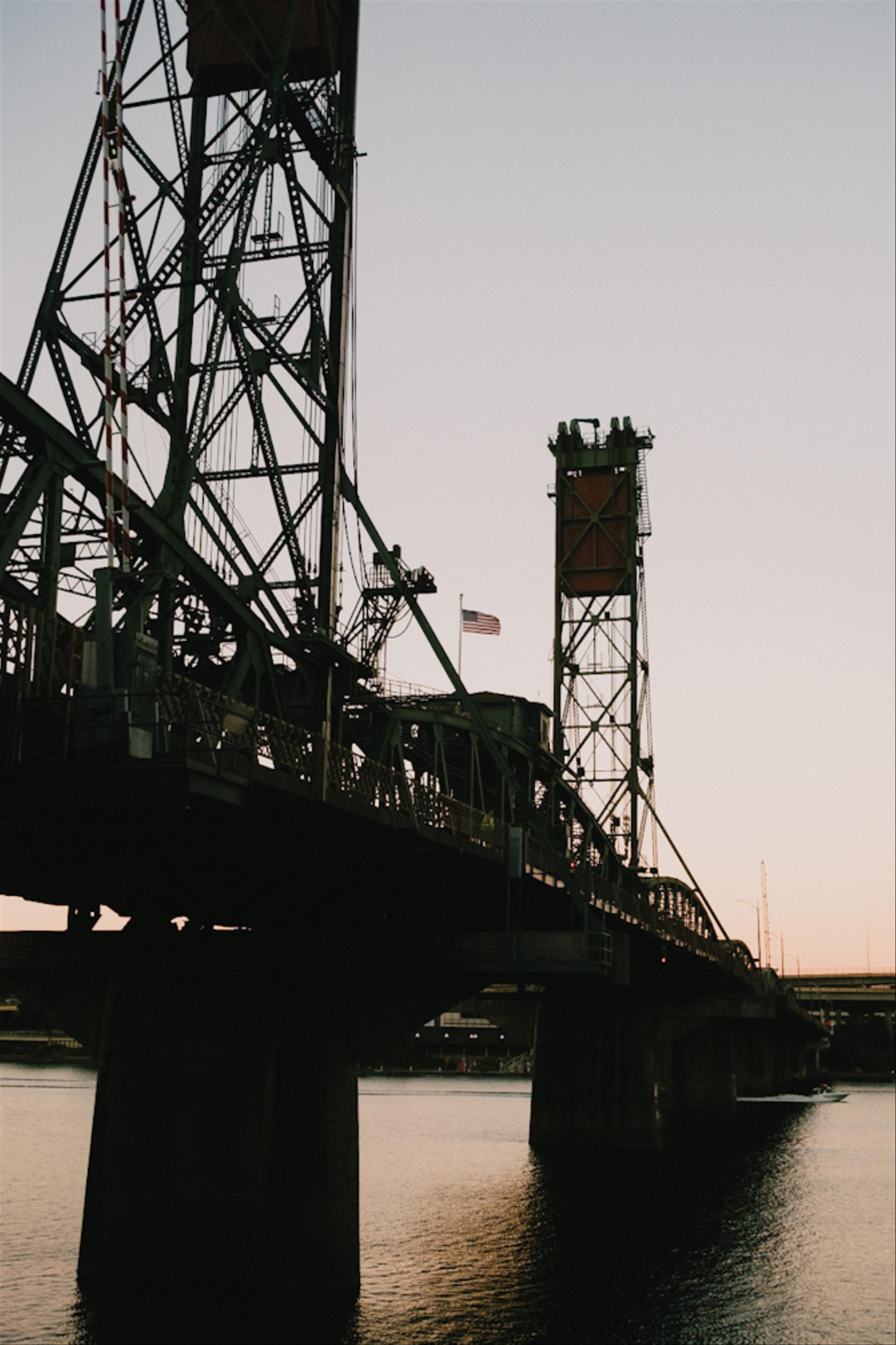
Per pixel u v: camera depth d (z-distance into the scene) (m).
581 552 116.88
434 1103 152.25
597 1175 84.50
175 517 42.28
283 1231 47.00
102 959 49.50
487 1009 124.25
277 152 49.75
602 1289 52.81
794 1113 153.50
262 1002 48.69
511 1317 47.38
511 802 67.31
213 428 48.19
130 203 45.28
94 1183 48.16
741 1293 53.66
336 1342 41.59
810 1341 46.56
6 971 51.84
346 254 52.97
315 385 51.06
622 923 71.38
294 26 51.22
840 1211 75.00
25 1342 40.41
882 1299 53.28
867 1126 133.88
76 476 34.78
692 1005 105.06
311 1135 47.81
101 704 31.55
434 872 49.16
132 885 48.50
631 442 118.25
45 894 49.56
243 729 36.09
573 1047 99.81
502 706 77.50
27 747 31.20
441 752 60.09
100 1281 46.88
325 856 44.28
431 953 48.03
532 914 61.81
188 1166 47.66
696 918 108.94
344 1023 49.50
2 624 29.91
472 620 78.00
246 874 47.53
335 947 48.28
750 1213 72.81
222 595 42.12
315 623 48.72
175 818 36.62
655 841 110.44
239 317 48.00
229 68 52.28
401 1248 58.53
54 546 33.19
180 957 48.72
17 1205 65.12
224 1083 48.06
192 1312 43.91
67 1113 121.19
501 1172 84.81
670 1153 100.00
